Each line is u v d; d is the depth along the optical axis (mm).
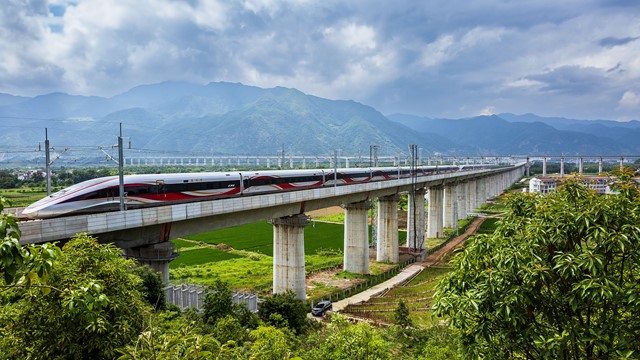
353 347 22578
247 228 121250
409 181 88250
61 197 37688
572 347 13656
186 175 48531
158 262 41719
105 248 17609
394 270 79312
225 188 53594
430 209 112312
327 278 73250
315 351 23844
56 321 14977
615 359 12812
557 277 14133
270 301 47219
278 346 24156
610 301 13070
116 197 40594
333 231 117125
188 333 14703
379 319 52469
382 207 86375
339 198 69125
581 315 14250
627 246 13156
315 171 72938
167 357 13195
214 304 40688
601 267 12758
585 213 13656
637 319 13062
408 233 96875
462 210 141375
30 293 14992
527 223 15281
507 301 13430
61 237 30000
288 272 58844
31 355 14852
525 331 13836
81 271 16484
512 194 17266
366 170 88125
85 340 15430
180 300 48031
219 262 80438
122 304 16766
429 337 37625
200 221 45344
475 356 14461
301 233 59406
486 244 15148
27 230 27844
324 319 53094
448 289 15383
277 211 55594
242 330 35375
